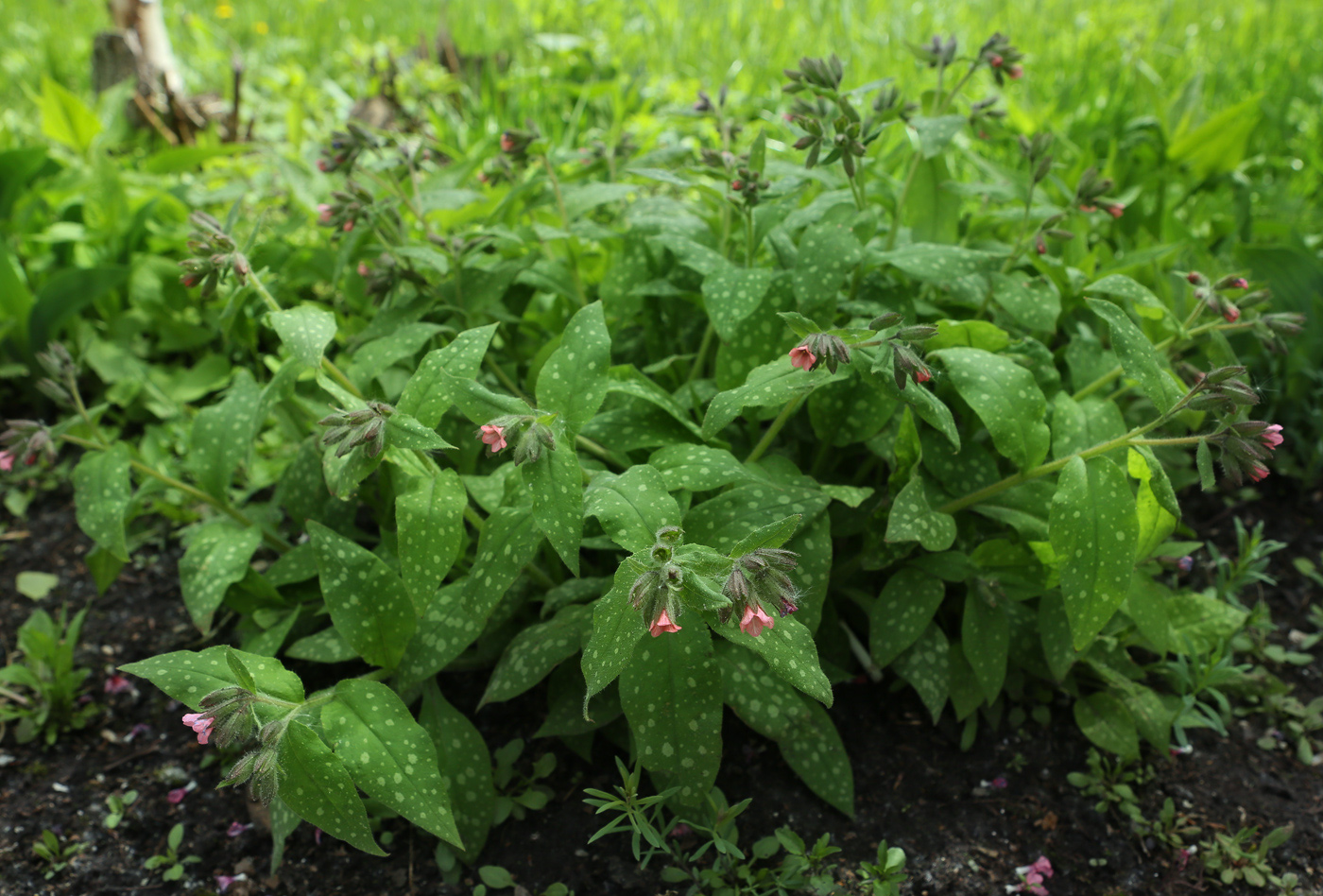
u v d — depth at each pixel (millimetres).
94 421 737
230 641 855
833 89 731
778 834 676
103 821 732
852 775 737
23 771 766
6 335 1056
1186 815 729
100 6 2346
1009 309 757
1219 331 719
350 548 663
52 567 943
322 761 581
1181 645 766
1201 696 808
